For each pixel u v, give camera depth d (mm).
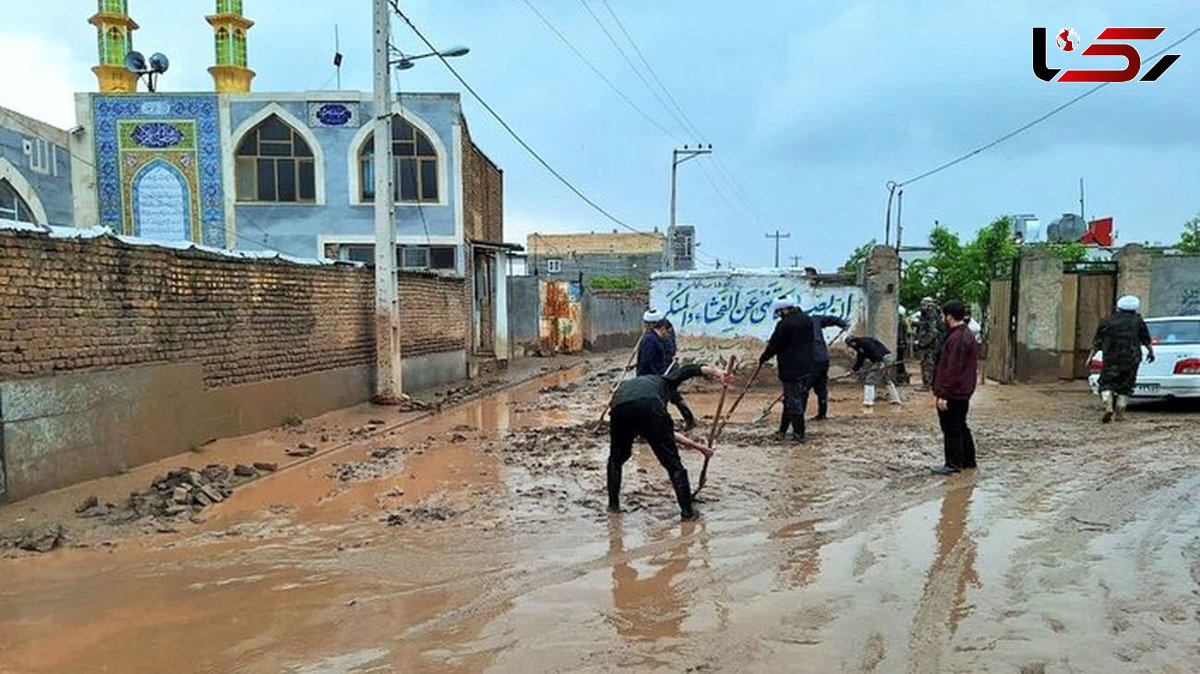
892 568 5000
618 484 6578
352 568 5203
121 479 7746
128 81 24859
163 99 21625
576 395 16125
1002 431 10109
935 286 26562
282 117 21875
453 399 14930
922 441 9570
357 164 22094
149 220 21828
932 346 14945
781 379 9766
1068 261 15969
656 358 10188
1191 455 8414
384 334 13891
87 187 21375
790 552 5367
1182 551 5227
